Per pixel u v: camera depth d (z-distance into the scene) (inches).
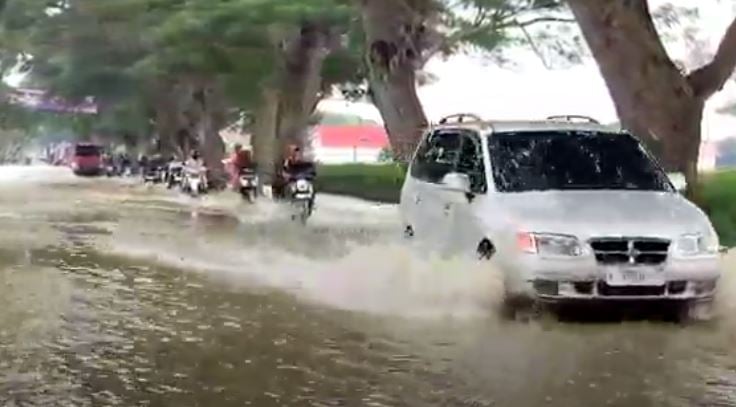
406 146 934.4
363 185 1300.4
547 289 359.6
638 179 414.0
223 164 1483.8
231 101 1609.3
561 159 418.0
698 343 335.0
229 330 359.9
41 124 2432.3
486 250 389.4
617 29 646.5
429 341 338.3
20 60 1916.8
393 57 941.2
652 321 371.6
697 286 363.9
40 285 471.5
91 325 368.8
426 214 459.2
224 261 565.6
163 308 406.9
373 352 322.3
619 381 283.1
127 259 579.2
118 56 1737.2
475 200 410.3
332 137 2864.2
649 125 649.0
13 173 2481.5
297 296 436.8
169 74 1590.8
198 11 1272.1
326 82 1592.0
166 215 938.7
